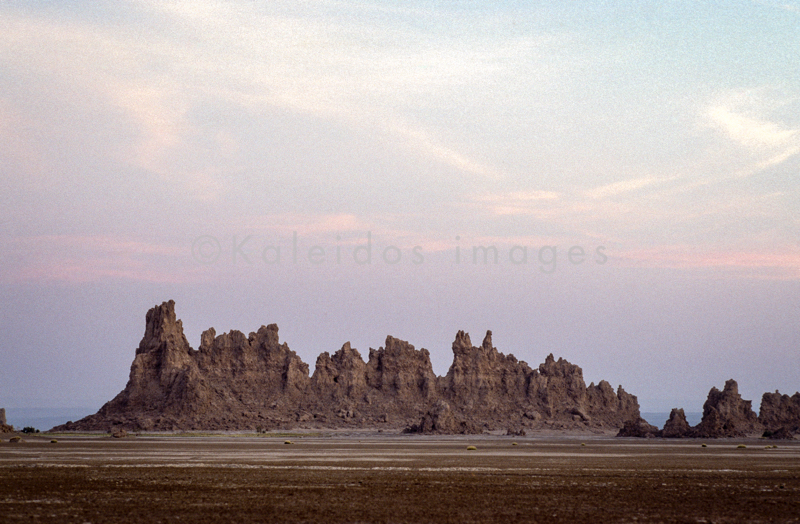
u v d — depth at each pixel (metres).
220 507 58.19
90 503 59.91
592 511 57.91
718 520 54.22
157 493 66.31
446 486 73.12
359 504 60.06
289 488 70.44
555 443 173.00
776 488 74.31
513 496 66.12
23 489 67.81
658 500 64.50
